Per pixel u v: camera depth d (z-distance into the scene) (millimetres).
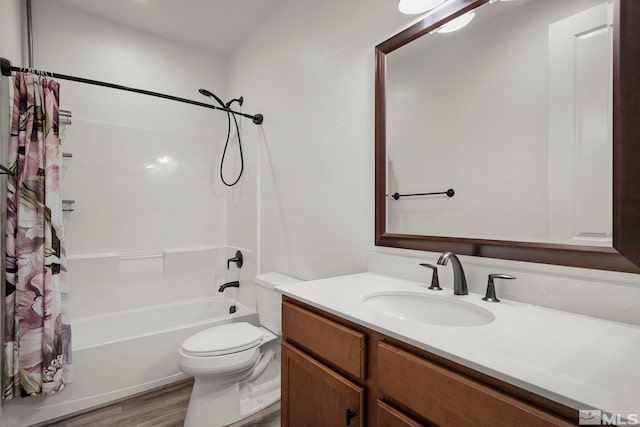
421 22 1316
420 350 745
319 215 1853
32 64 2074
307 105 1939
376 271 1498
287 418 1209
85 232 2395
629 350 665
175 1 2240
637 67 807
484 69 1136
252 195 2539
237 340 1689
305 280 1959
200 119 2926
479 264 1137
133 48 2580
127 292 2539
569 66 932
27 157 1653
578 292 903
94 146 2420
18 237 1620
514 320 852
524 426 550
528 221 1022
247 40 2646
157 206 2705
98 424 1680
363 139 1580
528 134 1022
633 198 812
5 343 1596
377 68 1480
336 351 971
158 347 2039
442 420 677
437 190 1281
